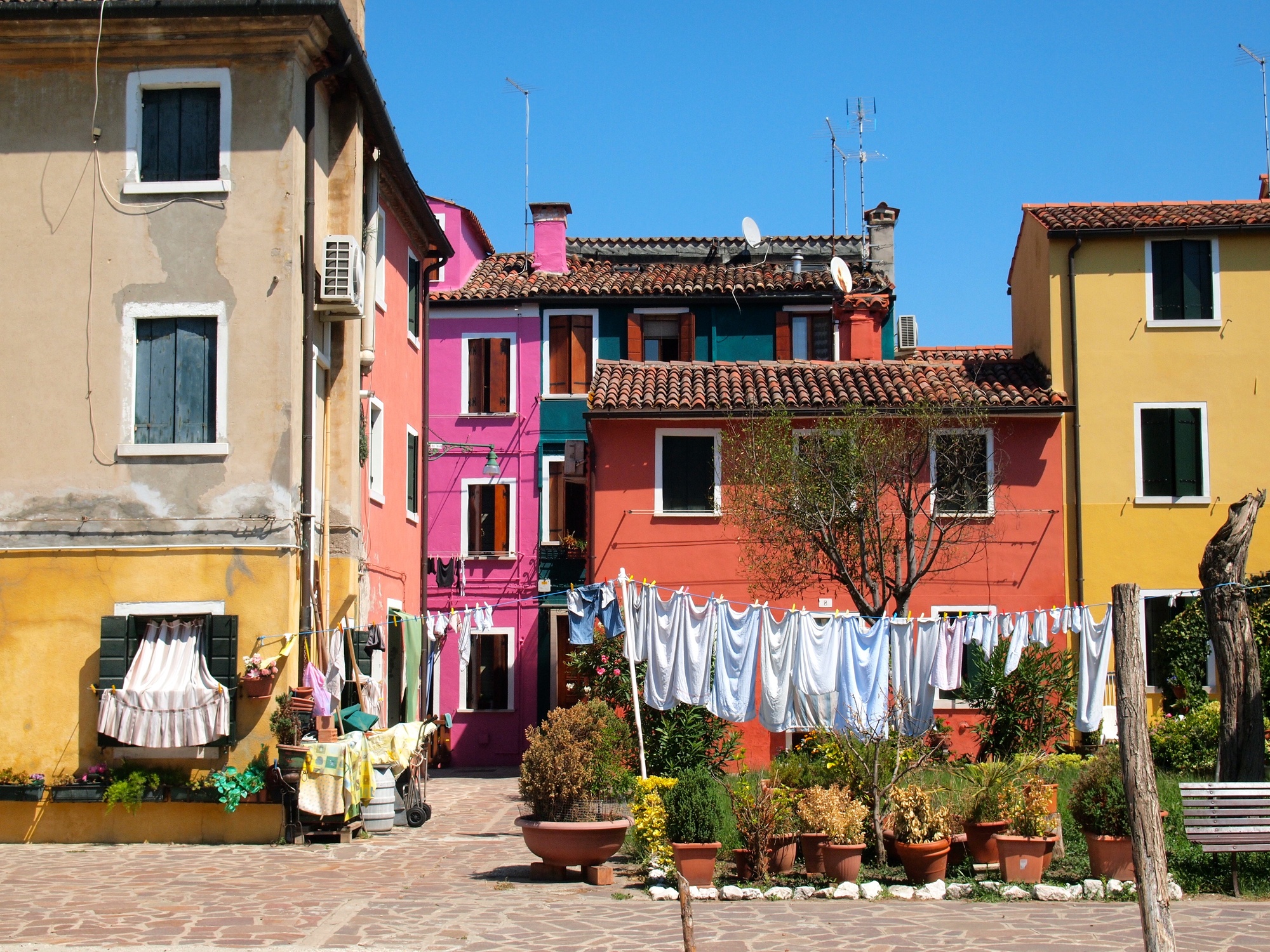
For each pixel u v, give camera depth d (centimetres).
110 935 970
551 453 2708
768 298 2712
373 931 990
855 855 1188
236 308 1516
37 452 1510
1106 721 2067
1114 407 2314
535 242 2930
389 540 2003
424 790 1659
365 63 1630
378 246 1934
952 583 2214
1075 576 2270
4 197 1539
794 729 1532
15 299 1527
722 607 1552
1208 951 921
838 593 2220
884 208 3009
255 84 1536
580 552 2653
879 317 2677
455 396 2739
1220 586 1320
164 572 1487
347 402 1678
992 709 2053
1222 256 2341
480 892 1156
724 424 2292
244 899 1118
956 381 2341
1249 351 2320
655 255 3030
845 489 2025
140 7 1489
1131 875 1175
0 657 1482
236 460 1500
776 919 1040
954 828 1243
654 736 1800
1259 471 2297
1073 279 2344
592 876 1198
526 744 2616
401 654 2094
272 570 1483
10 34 1515
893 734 1413
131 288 1524
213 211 1528
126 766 1455
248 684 1444
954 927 1007
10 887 1175
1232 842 1120
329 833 1458
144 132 1550
